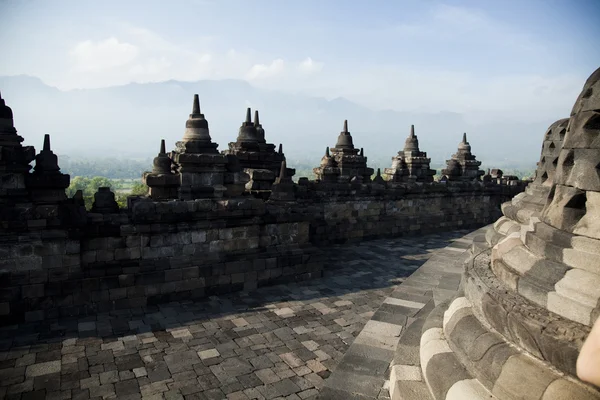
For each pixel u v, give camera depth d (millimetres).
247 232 15562
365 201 24922
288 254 16312
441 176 32156
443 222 28703
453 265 11359
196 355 10398
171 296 13898
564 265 3561
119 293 13055
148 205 13461
